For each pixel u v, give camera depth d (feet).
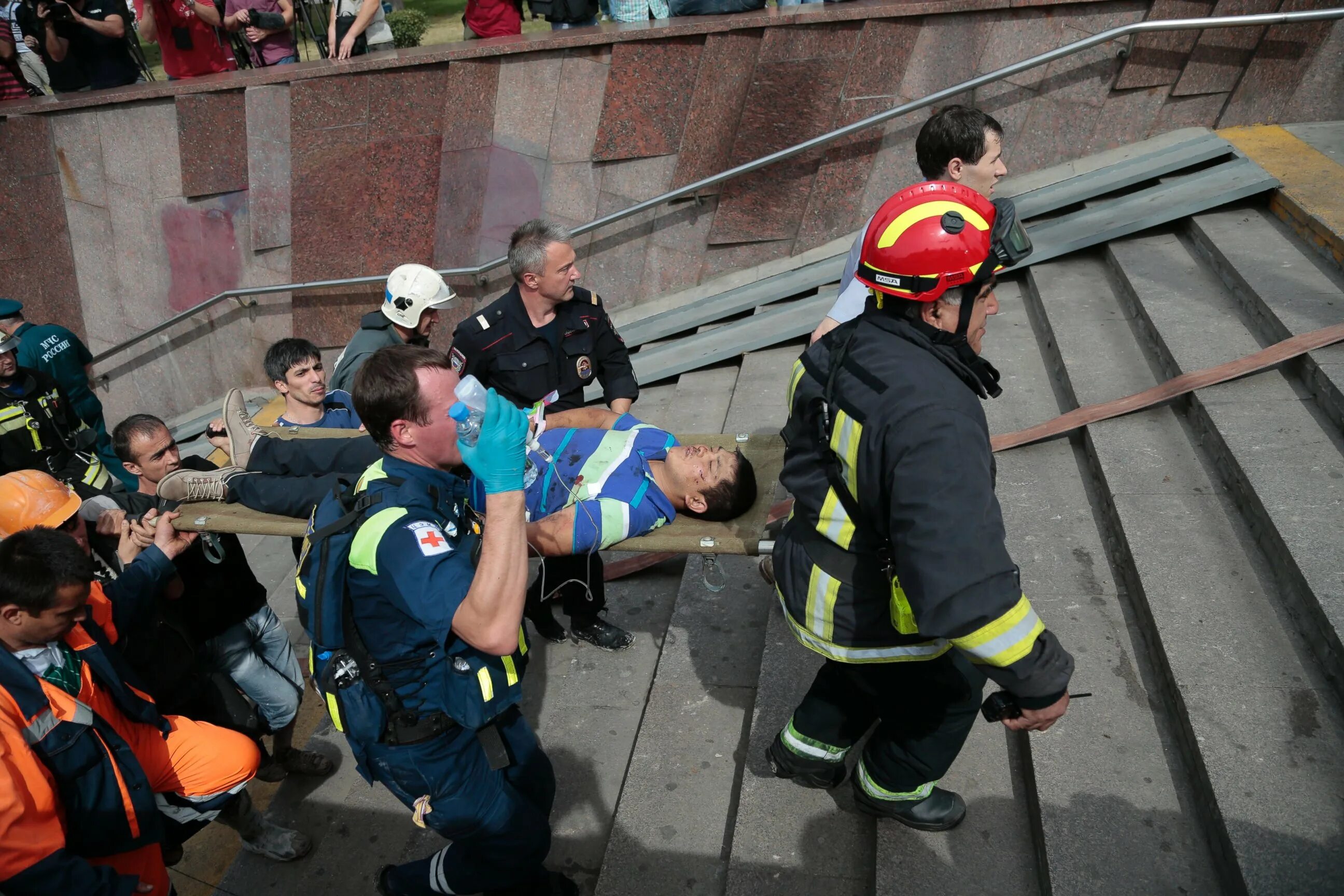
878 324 5.92
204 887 9.70
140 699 7.48
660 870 8.32
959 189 5.90
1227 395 10.66
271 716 10.09
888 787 7.27
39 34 25.40
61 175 23.35
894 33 17.81
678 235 20.42
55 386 15.10
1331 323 10.99
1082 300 14.87
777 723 9.10
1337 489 8.87
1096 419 11.36
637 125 19.43
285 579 15.78
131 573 8.27
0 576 6.15
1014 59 17.62
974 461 5.25
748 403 16.19
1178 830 6.94
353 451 9.82
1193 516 9.57
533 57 19.48
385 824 9.88
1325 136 16.46
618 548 8.45
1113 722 7.91
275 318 23.72
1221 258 13.58
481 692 6.38
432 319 13.00
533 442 8.79
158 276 23.94
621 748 10.00
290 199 21.76
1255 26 16.56
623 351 11.87
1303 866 6.12
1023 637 5.22
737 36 18.35
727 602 11.39
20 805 5.88
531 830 7.18
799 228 19.88
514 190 20.75
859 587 6.23
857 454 5.67
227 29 23.31
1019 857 7.38
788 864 7.89
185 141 21.86
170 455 10.43
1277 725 7.18
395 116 20.57
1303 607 7.99
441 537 6.11
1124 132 17.93
